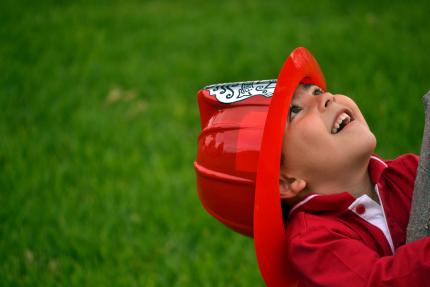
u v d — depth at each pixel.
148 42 7.67
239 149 1.74
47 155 5.14
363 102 5.41
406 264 1.44
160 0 9.90
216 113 1.87
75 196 4.46
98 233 4.04
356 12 8.14
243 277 3.56
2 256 3.86
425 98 1.59
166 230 4.10
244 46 7.29
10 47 7.65
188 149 5.11
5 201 4.45
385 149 4.75
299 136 1.70
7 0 9.95
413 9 7.99
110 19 8.74
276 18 8.36
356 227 1.74
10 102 6.15
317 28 7.58
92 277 3.58
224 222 1.92
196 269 3.64
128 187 4.57
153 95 6.32
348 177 1.73
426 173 1.49
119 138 5.33
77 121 5.68
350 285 1.51
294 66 1.66
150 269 3.69
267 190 1.59
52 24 8.55
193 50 7.36
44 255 3.91
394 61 6.28
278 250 1.71
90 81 6.65
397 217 1.85
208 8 9.12
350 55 6.59
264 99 1.77
